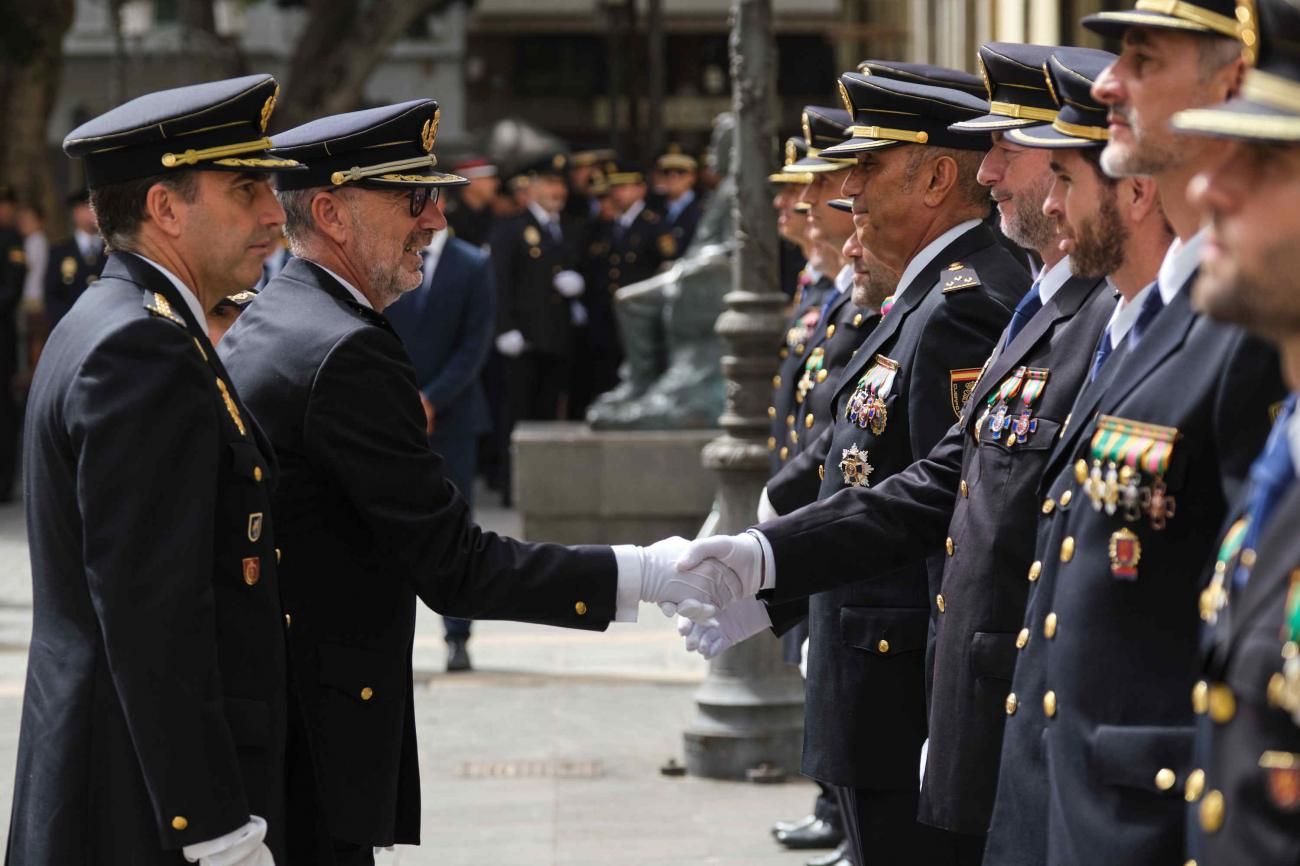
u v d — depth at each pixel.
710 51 88.06
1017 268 8.66
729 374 14.27
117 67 46.97
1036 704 6.14
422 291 17.89
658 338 24.64
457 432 17.95
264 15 83.31
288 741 7.36
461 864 11.59
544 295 29.97
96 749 6.52
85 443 6.38
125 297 6.71
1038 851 6.09
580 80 91.94
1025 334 7.20
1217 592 4.78
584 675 17.38
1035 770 6.12
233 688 6.71
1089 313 6.97
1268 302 4.30
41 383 6.77
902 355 8.52
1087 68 6.39
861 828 8.84
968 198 8.77
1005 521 7.02
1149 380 5.83
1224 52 5.52
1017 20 27.78
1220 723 4.45
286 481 7.57
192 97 6.94
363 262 8.12
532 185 30.48
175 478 6.44
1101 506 5.88
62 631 6.63
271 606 6.87
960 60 36.12
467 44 91.06
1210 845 4.44
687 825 12.47
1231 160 4.38
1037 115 7.33
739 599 8.21
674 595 8.04
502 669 17.70
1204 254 4.50
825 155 8.84
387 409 7.61
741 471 14.11
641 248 32.25
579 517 23.47
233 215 6.98
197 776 6.34
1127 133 5.76
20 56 43.78
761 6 14.16
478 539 7.82
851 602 8.75
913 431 8.33
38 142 46.53
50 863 6.48
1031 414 7.00
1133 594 5.77
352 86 51.94
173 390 6.48
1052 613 6.05
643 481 23.41
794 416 12.62
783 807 12.95
